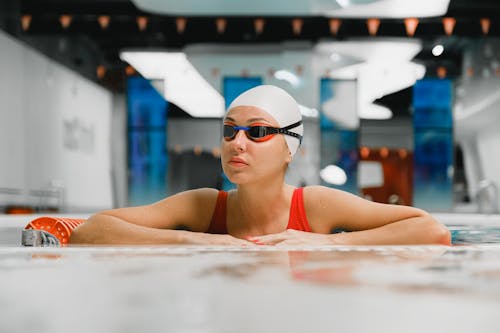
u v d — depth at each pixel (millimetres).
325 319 512
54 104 9703
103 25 9820
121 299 619
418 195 10250
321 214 2291
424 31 9727
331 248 1381
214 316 526
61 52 9727
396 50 10008
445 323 494
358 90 10227
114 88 10383
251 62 10250
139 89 10430
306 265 949
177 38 10102
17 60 8852
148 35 10031
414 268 905
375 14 9500
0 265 967
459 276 801
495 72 10211
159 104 10445
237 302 597
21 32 8953
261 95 2314
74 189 10102
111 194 10305
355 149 10219
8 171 8422
